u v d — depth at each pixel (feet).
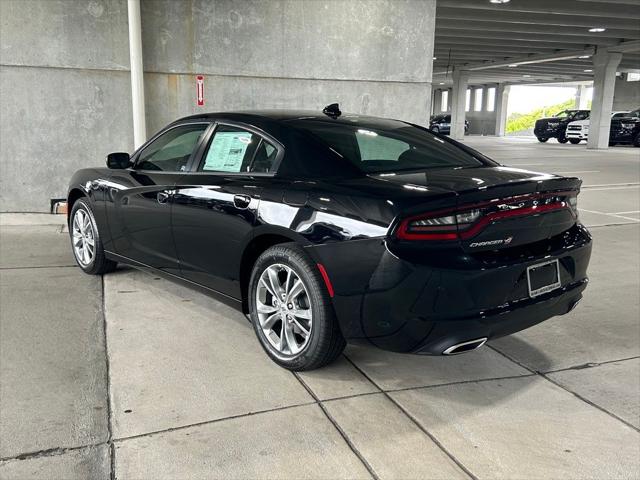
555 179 9.70
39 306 13.56
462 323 8.63
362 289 8.98
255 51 25.71
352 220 9.07
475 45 78.69
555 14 57.93
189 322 12.76
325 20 26.40
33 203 24.29
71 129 24.06
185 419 8.80
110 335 11.96
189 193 12.05
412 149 11.35
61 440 8.21
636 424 8.94
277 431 8.53
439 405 9.41
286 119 11.55
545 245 9.73
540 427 8.81
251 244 10.78
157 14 24.22
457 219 8.68
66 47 23.34
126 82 24.26
